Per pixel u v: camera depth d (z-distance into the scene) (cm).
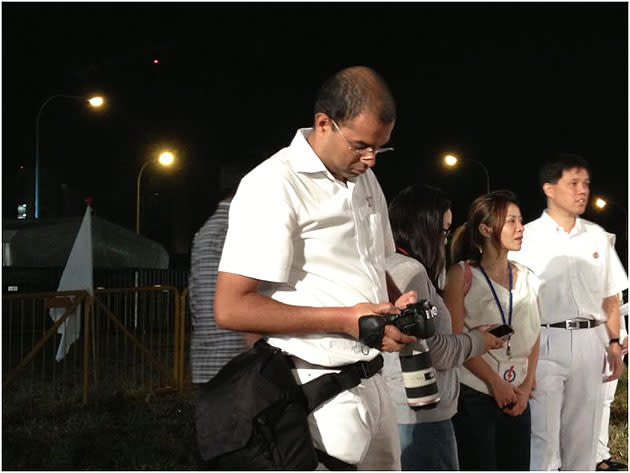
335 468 275
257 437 259
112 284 2016
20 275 1962
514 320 424
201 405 267
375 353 280
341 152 273
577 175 506
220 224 350
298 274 276
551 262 509
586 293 505
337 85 271
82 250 954
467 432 405
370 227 296
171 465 616
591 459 508
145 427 735
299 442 262
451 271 422
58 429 730
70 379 984
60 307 875
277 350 272
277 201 267
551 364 502
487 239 432
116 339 1024
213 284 344
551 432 500
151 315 1092
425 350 301
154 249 1781
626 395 834
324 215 275
